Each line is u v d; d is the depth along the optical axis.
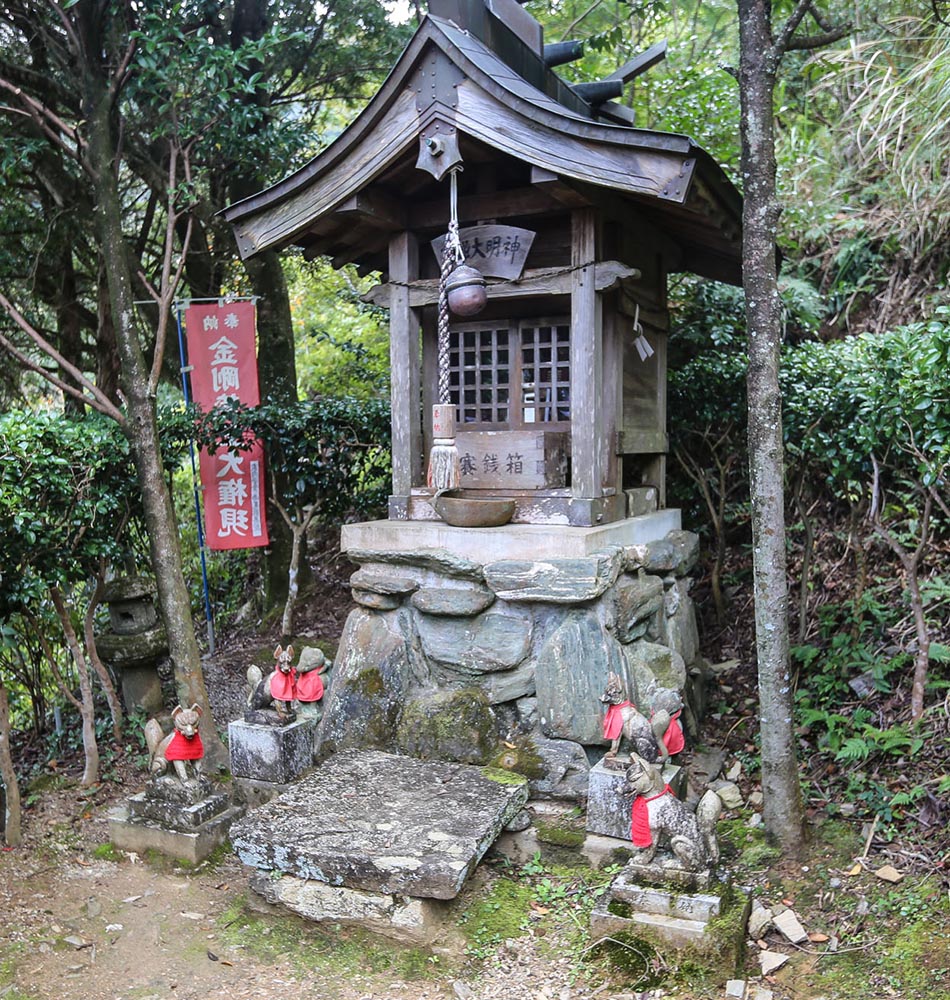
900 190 6.71
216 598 8.12
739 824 4.04
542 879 3.73
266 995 3.17
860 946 3.21
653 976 3.05
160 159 6.85
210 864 4.09
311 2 6.96
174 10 5.24
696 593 6.27
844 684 4.73
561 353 4.77
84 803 4.77
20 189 6.84
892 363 4.15
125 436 5.25
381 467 6.84
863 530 5.57
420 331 4.96
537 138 4.00
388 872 3.26
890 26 6.56
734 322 6.18
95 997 3.17
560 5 9.14
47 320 8.05
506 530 4.27
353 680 4.50
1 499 4.18
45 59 6.09
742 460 6.24
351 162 4.35
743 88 3.75
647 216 4.83
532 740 4.12
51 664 5.02
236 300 6.45
